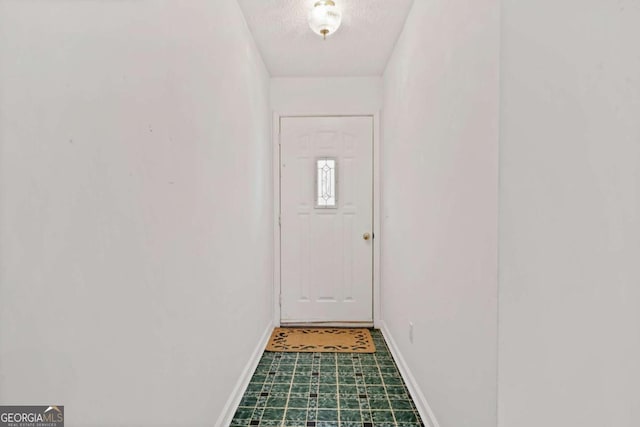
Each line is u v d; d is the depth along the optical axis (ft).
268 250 9.92
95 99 2.59
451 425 4.64
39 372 2.14
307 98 10.57
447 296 4.78
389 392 6.86
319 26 6.81
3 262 1.94
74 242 2.39
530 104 3.33
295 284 10.69
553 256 3.38
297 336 9.93
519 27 3.31
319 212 10.65
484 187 3.66
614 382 3.37
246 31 7.32
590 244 3.35
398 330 8.09
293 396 6.71
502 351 3.39
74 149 2.40
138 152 3.13
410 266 6.90
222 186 5.57
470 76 4.00
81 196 2.45
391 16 7.14
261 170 8.90
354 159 10.63
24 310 2.06
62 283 2.30
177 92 3.95
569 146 3.34
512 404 3.40
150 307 3.33
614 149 3.31
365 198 10.63
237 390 6.41
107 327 2.71
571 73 3.32
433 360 5.42
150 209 3.34
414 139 6.58
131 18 3.03
